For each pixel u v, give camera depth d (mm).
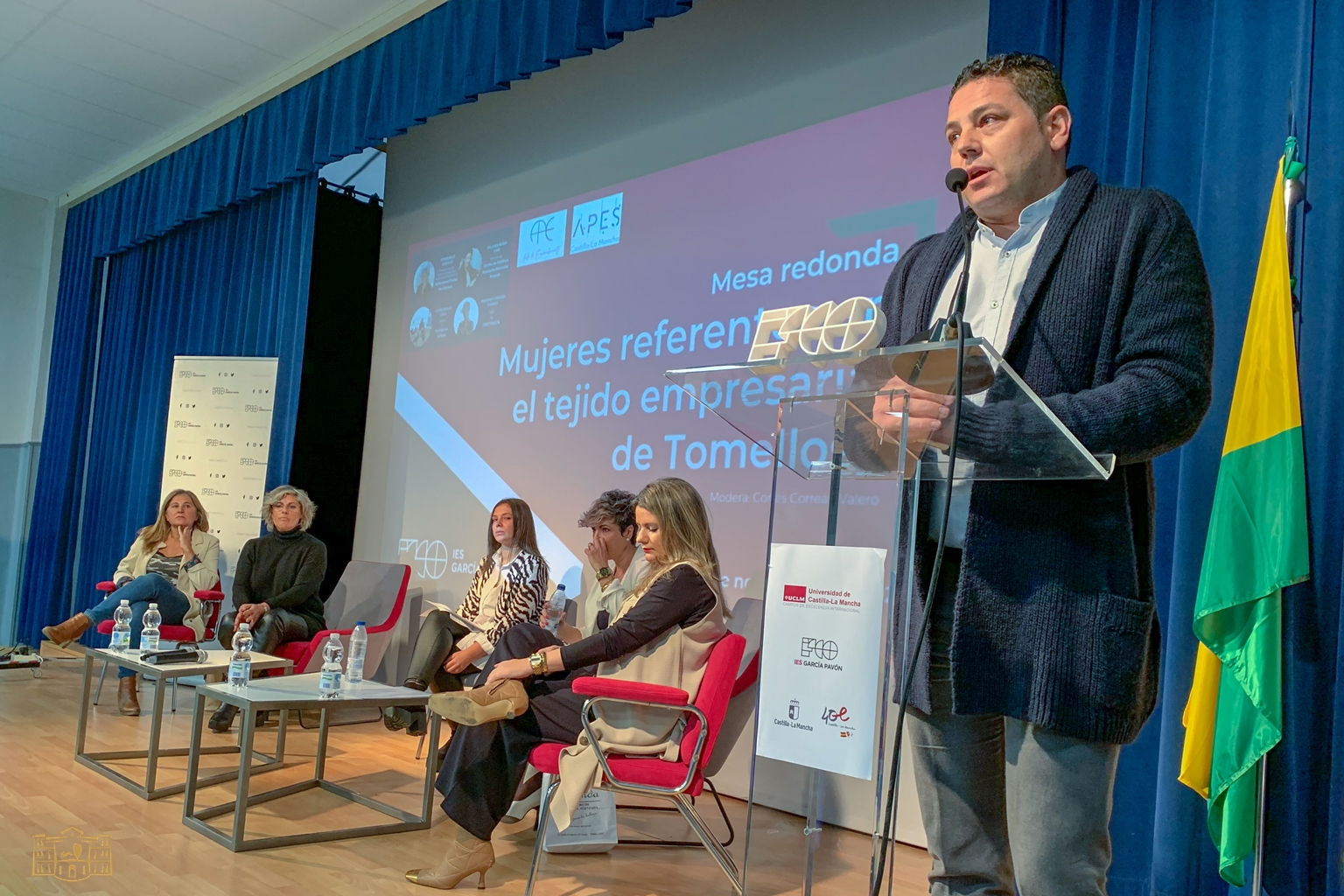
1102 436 1054
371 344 6176
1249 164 2424
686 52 4426
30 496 7719
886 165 3559
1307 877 2121
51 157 7109
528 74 4133
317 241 5984
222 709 4203
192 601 4887
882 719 1180
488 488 5047
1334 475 2180
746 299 3953
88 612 4543
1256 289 2227
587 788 2236
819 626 1272
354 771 3648
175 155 6664
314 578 4699
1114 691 1097
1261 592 2055
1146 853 2486
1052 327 1206
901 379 1089
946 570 1285
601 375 4535
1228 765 2090
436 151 5844
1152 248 1165
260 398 5789
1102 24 2854
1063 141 1289
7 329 7809
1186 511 2414
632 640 2422
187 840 2674
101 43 5410
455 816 2406
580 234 4797
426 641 4027
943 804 1288
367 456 5977
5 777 3215
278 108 5781
